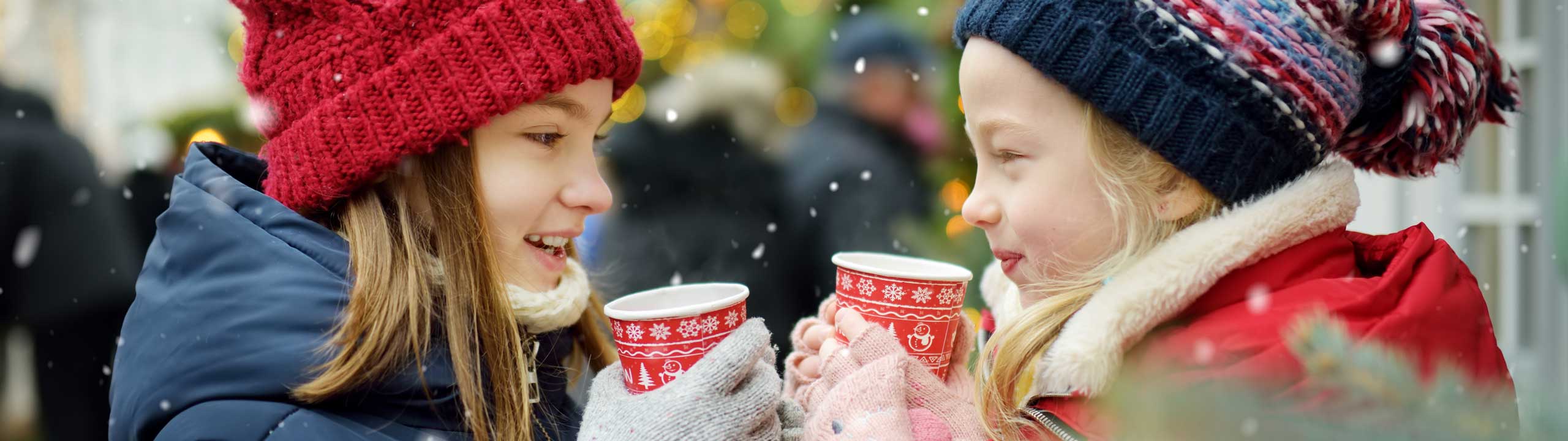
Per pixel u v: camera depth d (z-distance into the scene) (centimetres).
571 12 134
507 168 134
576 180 140
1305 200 122
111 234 288
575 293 144
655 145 316
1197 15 123
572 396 167
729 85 321
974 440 130
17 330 310
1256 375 92
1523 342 242
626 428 122
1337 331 68
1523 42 240
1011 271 142
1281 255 124
